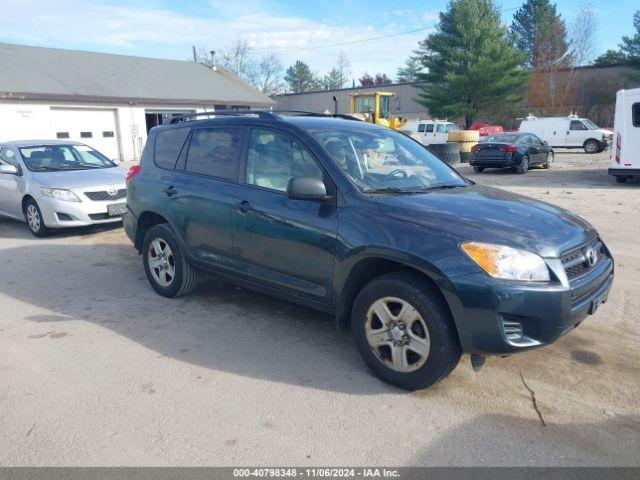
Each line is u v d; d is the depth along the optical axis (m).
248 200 4.59
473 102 43.94
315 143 4.32
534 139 20.31
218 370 4.09
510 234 3.49
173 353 4.39
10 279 6.57
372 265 3.92
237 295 5.79
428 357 3.55
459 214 3.71
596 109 47.19
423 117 58.06
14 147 9.91
